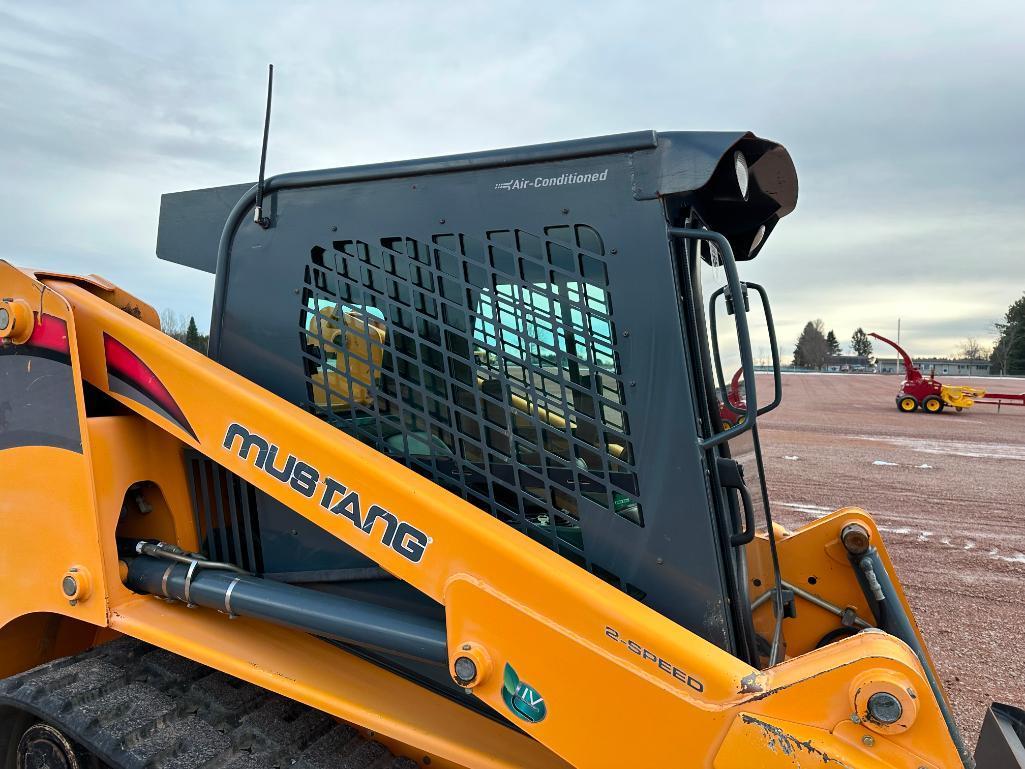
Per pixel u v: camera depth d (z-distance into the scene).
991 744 1.94
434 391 2.12
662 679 1.64
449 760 1.89
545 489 2.00
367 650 2.23
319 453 2.00
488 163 2.01
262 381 2.35
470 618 1.80
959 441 14.48
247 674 2.09
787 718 1.56
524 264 2.00
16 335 2.35
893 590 2.91
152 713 2.13
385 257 2.17
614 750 1.67
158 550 2.33
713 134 1.85
